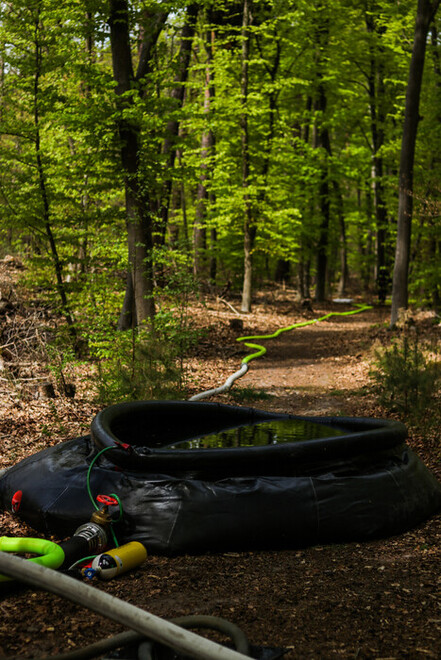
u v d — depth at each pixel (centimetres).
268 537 456
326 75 2586
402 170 1698
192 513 450
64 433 756
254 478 471
